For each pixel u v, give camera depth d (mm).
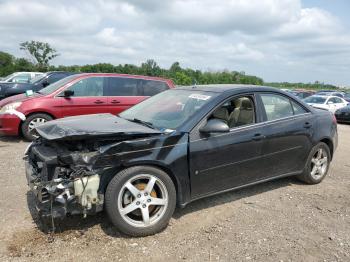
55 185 3449
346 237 3980
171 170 3945
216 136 4312
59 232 3826
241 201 4906
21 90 12680
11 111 8156
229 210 4590
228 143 4383
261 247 3693
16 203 4551
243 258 3475
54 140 3729
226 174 4445
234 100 4672
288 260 3473
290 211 4633
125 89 9180
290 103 5352
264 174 4914
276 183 5730
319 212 4641
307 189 5512
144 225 3787
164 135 3967
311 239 3904
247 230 4059
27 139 8461
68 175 3566
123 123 4344
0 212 4270
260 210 4629
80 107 8609
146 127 4223
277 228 4137
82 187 3482
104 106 8836
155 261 3371
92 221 4094
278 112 5133
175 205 4008
